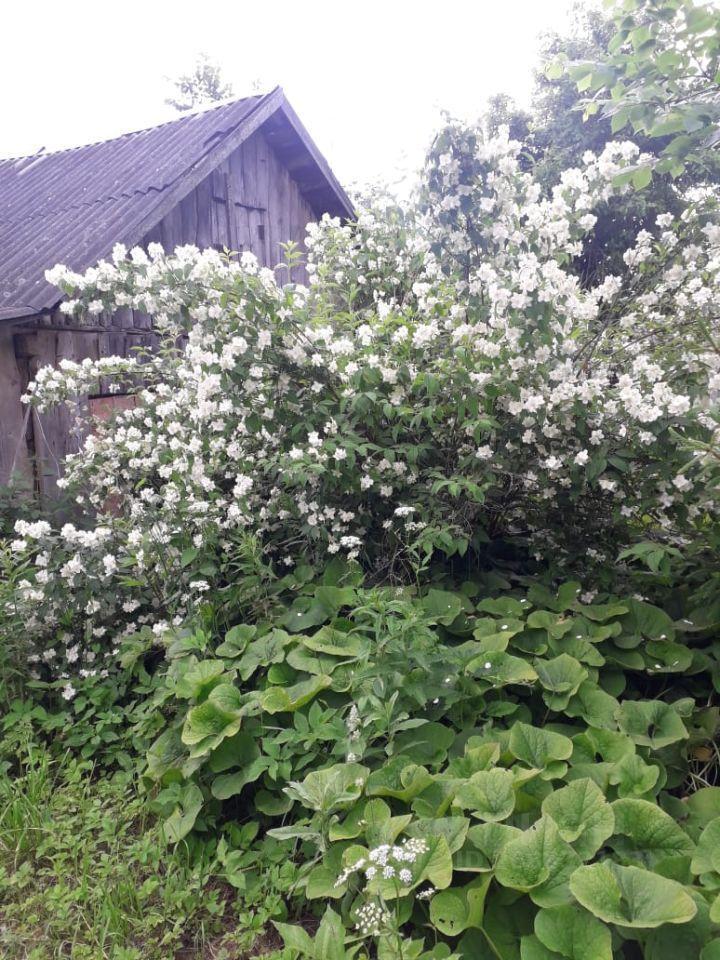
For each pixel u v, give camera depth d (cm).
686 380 327
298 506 345
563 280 314
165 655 324
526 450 336
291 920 223
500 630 295
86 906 230
